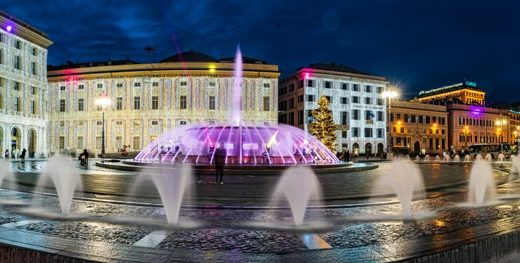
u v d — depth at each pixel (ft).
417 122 308.40
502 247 22.66
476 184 61.52
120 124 232.73
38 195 44.50
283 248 22.13
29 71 211.82
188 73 228.43
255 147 106.01
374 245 21.15
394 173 86.28
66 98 240.53
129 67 231.50
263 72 231.71
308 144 115.85
